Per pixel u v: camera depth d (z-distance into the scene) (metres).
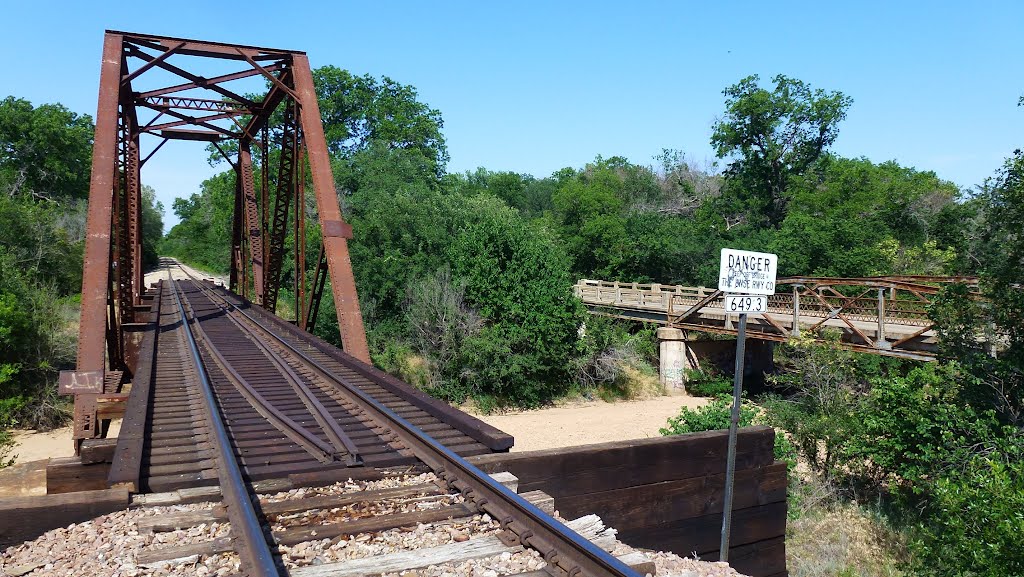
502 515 4.91
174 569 4.07
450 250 33.25
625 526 6.69
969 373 12.65
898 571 11.56
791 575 11.33
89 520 4.90
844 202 50.62
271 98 21.89
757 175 55.88
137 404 8.13
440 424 7.84
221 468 5.89
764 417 16.80
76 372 11.41
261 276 26.61
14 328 23.12
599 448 6.57
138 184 22.75
